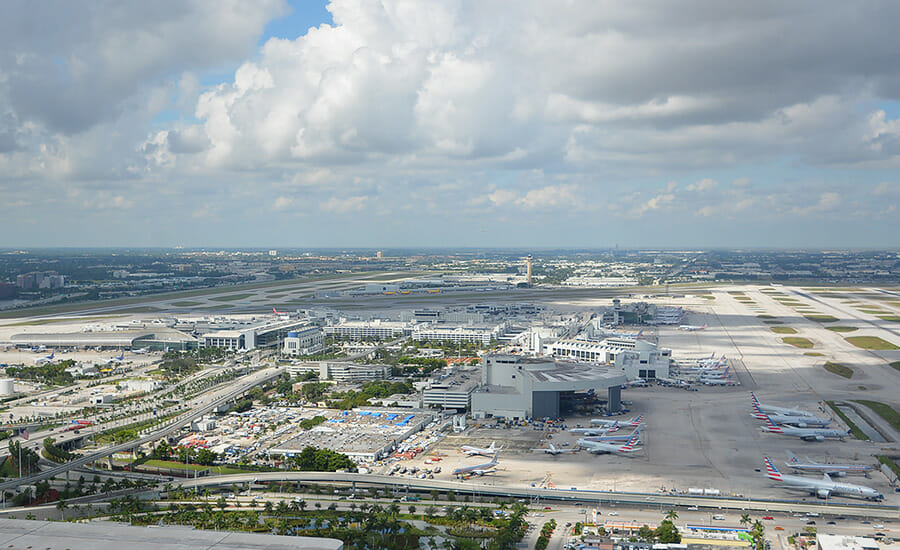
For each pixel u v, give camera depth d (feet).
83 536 515.91
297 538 510.58
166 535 518.78
